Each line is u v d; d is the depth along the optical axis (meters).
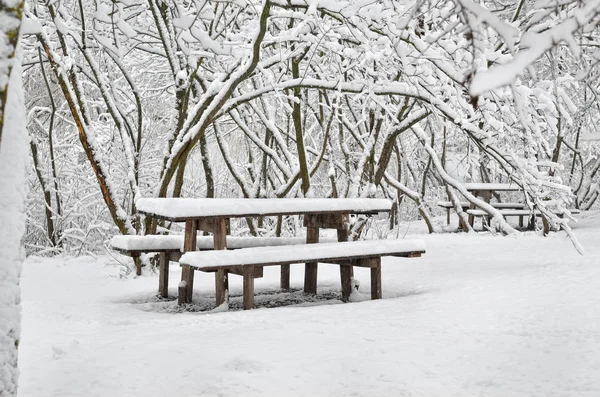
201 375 4.25
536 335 5.27
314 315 6.36
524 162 9.98
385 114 13.65
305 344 5.07
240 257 6.98
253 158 14.45
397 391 3.98
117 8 10.59
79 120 10.29
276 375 4.27
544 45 2.15
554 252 11.30
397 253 7.81
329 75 11.99
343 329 5.65
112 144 14.10
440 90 9.88
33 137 13.12
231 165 13.02
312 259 7.32
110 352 4.89
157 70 14.84
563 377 4.20
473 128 9.51
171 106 16.30
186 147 10.12
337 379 4.20
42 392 4.03
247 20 12.15
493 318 5.94
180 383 4.14
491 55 8.66
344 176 18.91
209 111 9.87
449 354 4.78
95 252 13.51
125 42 12.64
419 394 3.93
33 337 5.55
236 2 9.12
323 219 8.66
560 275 8.20
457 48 8.38
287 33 9.88
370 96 10.00
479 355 4.75
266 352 4.82
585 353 4.71
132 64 14.63
